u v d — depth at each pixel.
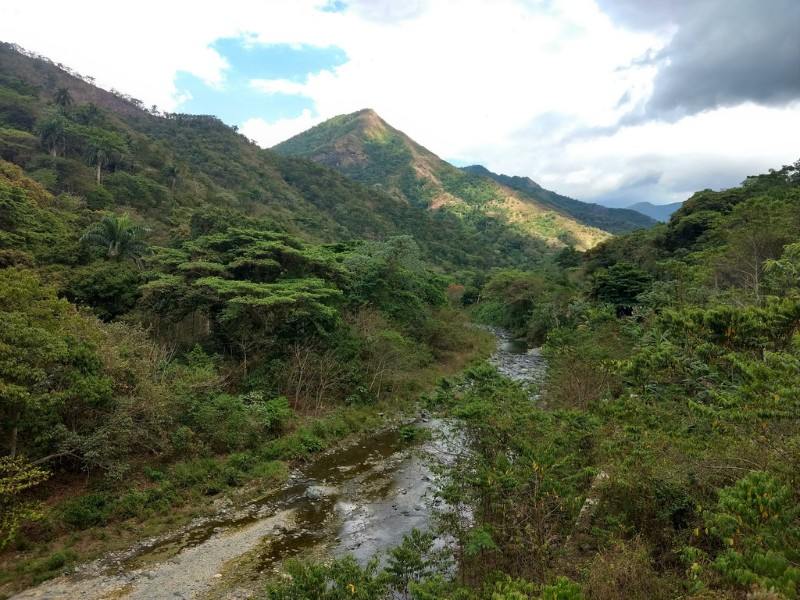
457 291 76.19
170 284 23.11
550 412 14.23
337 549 12.86
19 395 11.25
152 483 15.41
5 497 11.62
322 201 128.12
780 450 7.79
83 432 14.14
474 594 7.88
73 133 66.06
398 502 15.71
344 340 26.55
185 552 12.68
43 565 11.52
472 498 10.71
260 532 13.77
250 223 36.03
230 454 17.80
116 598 10.77
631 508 9.80
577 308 40.84
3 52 121.06
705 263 34.22
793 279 19.78
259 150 145.50
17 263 23.59
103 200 54.28
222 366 22.56
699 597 6.13
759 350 11.49
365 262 32.41
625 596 7.29
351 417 22.92
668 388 13.32
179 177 78.19
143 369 16.27
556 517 9.80
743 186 59.50
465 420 12.53
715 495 8.88
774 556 5.97
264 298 22.27
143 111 145.38
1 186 29.59
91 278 24.61
